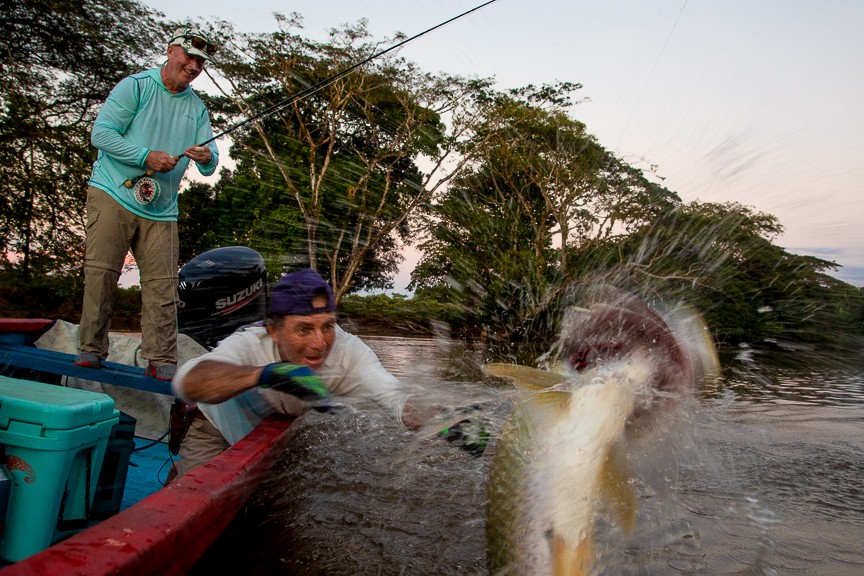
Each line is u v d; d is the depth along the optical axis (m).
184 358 4.32
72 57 16.06
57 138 15.42
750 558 2.34
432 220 18.75
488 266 15.64
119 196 3.57
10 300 15.55
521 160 17.17
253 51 18.39
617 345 1.95
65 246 16.19
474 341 11.40
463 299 14.62
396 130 19.48
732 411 5.07
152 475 3.47
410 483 2.87
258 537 2.33
